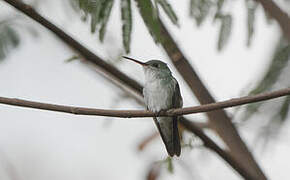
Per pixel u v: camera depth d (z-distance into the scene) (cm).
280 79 891
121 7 685
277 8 828
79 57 866
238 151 842
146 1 678
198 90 866
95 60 802
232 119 904
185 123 809
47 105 738
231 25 775
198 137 834
